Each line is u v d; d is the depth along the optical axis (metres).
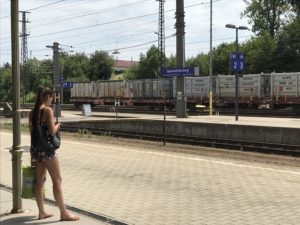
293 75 47.97
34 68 106.69
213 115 43.88
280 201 8.64
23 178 7.59
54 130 7.27
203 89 55.53
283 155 18.06
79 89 75.00
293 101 48.00
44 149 7.28
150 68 94.62
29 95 96.19
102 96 70.50
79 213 8.00
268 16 82.88
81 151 16.70
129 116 43.88
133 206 8.55
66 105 74.25
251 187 9.95
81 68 113.12
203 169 12.35
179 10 36.97
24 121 38.56
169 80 58.78
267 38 75.56
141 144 21.33
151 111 55.38
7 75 111.50
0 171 12.63
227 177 11.15
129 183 10.73
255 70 76.06
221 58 84.50
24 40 85.31
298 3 77.50
